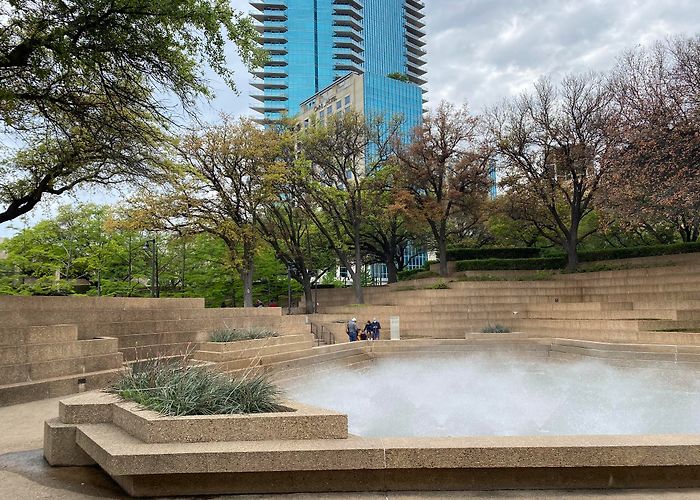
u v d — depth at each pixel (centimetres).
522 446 475
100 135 1458
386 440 500
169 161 1892
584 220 3994
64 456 570
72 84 1347
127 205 2838
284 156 3228
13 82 1260
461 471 481
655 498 458
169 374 655
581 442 485
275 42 11781
